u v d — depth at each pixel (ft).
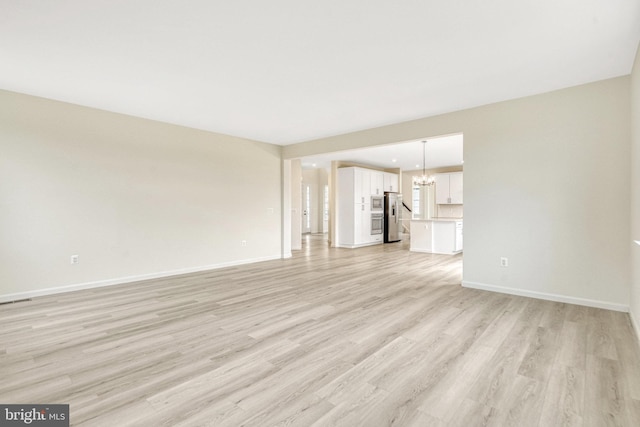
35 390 6.48
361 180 30.58
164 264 17.10
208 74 10.87
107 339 8.99
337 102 13.67
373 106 14.16
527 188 12.92
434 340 8.84
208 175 18.99
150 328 9.80
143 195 16.31
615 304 11.21
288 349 8.34
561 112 12.15
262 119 16.37
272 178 22.70
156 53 9.41
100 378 6.95
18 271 12.82
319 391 6.43
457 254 25.79
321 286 14.99
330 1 6.98
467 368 7.30
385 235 33.96
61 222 13.84
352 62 9.96
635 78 9.51
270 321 10.38
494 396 6.23
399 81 11.41
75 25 7.93
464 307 11.73
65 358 7.87
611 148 11.23
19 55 9.51
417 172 38.65
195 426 5.39
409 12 7.39
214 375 7.06
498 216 13.65
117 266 15.46
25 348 8.41
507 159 13.37
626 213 10.99
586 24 7.85
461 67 10.32
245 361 7.70
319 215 44.93
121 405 5.98
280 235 23.41
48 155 13.48
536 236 12.76
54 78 11.27
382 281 15.99
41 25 7.92
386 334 9.29
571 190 12.01
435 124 15.51
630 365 7.38
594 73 10.82
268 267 19.80
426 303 12.25
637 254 9.02
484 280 14.16
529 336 9.06
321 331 9.53
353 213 29.76
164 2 7.02
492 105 13.71
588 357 7.79
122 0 6.95
